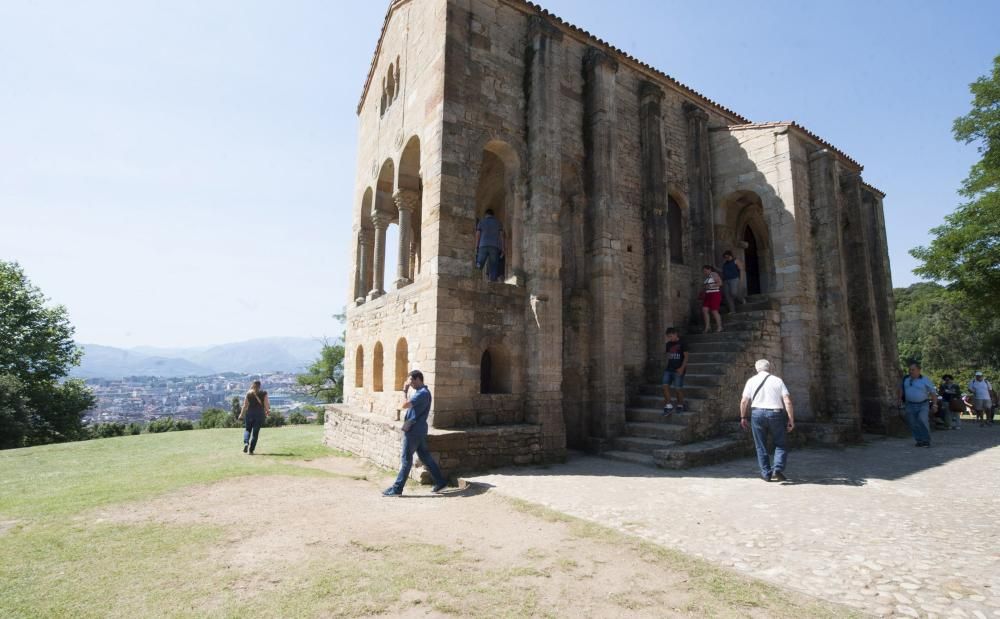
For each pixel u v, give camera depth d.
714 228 15.25
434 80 10.66
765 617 3.44
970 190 19.86
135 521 6.12
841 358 13.23
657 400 11.95
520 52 11.63
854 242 16.25
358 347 14.97
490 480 8.16
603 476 8.48
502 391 10.63
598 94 12.48
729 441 10.34
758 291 17.53
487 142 10.82
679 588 3.94
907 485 7.55
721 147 15.35
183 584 4.17
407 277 12.36
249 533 5.60
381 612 3.64
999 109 19.47
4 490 8.70
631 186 13.84
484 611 3.62
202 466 10.38
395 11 13.95
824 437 11.97
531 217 11.00
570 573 4.30
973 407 17.56
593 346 11.77
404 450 7.77
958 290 19.39
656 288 13.48
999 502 6.46
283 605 3.74
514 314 10.65
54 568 4.56
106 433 29.38
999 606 3.50
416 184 12.92
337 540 5.31
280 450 13.40
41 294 31.72
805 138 14.34
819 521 5.68
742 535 5.22
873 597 3.70
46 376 30.53
